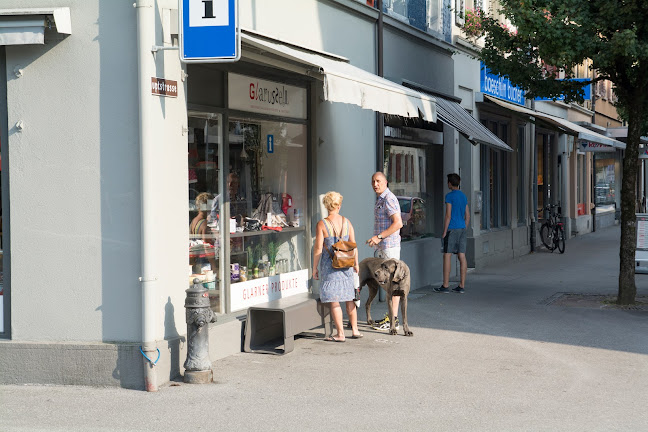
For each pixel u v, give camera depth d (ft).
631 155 43.73
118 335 26.48
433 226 57.11
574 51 40.42
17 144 26.86
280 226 37.01
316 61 30.60
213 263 31.73
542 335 35.50
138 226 26.17
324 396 25.22
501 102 65.46
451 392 25.79
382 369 28.84
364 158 44.14
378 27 45.52
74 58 26.40
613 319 39.63
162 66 26.68
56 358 26.48
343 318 40.06
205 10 25.50
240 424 22.34
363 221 44.04
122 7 26.02
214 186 31.86
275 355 31.07
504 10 41.83
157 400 24.72
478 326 37.68
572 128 73.36
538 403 24.57
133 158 26.12
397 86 37.14
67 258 26.68
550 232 79.46
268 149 36.04
